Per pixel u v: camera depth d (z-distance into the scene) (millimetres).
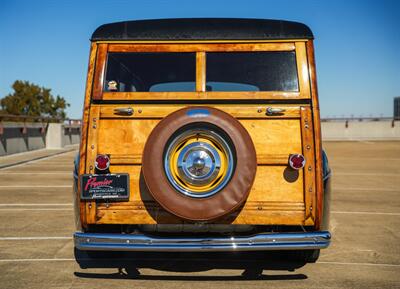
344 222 7301
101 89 4277
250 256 5453
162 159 3869
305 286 4414
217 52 4395
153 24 4430
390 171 14727
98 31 4410
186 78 4398
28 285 4426
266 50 4348
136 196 4117
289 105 4219
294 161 4004
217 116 3928
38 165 16391
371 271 4895
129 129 4211
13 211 8109
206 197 3834
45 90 44531
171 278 4652
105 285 4438
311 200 4070
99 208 4109
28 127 22438
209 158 3912
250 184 3848
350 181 12352
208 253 5570
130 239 3959
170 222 4090
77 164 4488
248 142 3891
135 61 4418
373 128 32969
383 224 7176
